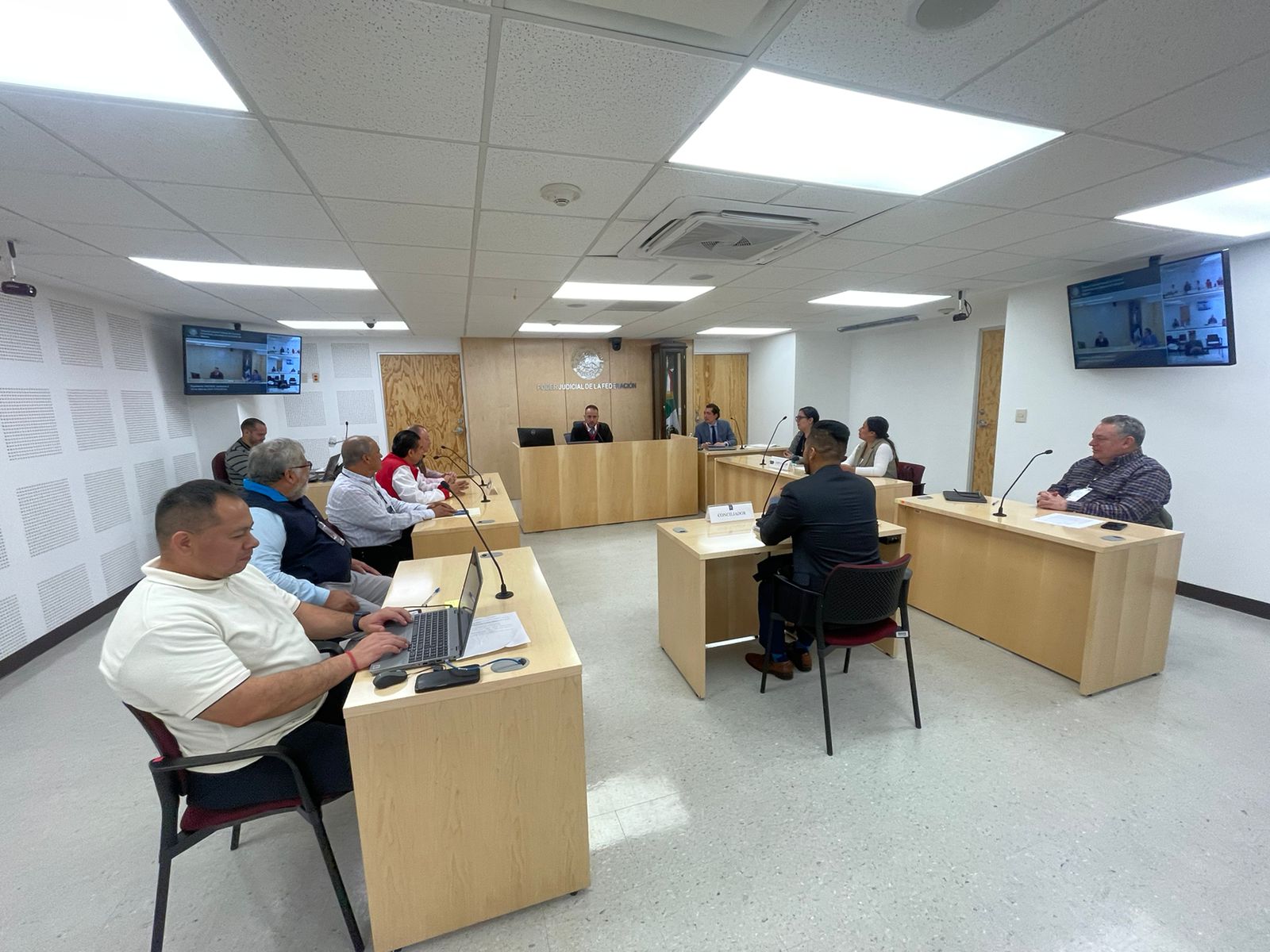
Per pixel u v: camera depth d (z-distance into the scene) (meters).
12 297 2.92
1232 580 3.07
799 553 2.15
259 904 1.46
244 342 4.96
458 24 1.06
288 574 2.01
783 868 1.52
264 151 1.57
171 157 1.59
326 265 2.89
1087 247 2.92
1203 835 1.58
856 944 1.30
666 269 3.13
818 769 1.91
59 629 3.07
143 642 1.10
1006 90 1.37
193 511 1.19
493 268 3.03
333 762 1.33
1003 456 4.25
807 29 1.11
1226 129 1.59
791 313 5.23
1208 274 2.86
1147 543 2.25
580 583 3.83
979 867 1.50
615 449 5.42
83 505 3.35
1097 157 1.77
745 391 8.31
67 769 2.01
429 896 1.29
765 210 2.19
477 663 1.32
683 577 2.44
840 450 2.14
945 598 3.04
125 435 3.83
